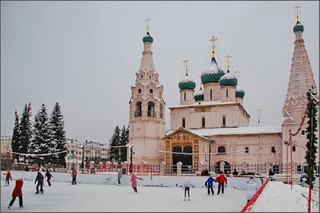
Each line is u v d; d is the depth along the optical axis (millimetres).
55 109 95125
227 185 47969
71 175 58844
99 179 55031
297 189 38344
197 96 99812
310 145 29750
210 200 31031
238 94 97375
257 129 77000
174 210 24484
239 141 76750
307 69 70688
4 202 29781
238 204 28141
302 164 64375
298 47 72062
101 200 30812
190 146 75188
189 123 85312
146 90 81250
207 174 55281
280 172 66750
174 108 87188
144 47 84938
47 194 36688
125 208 25484
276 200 28172
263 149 74500
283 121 69812
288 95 71375
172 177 50094
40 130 91250
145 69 82875
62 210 24953
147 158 78125
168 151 76062
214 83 89438
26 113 96062
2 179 64625
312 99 30703
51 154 88875
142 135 79188
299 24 72625
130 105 82125
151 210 24469
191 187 48656
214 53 92188
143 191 40688
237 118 81812
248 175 56688
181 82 90188
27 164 89438
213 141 78438
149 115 81938
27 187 45875
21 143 94188
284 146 69188
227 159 76875
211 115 83875
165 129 83500
